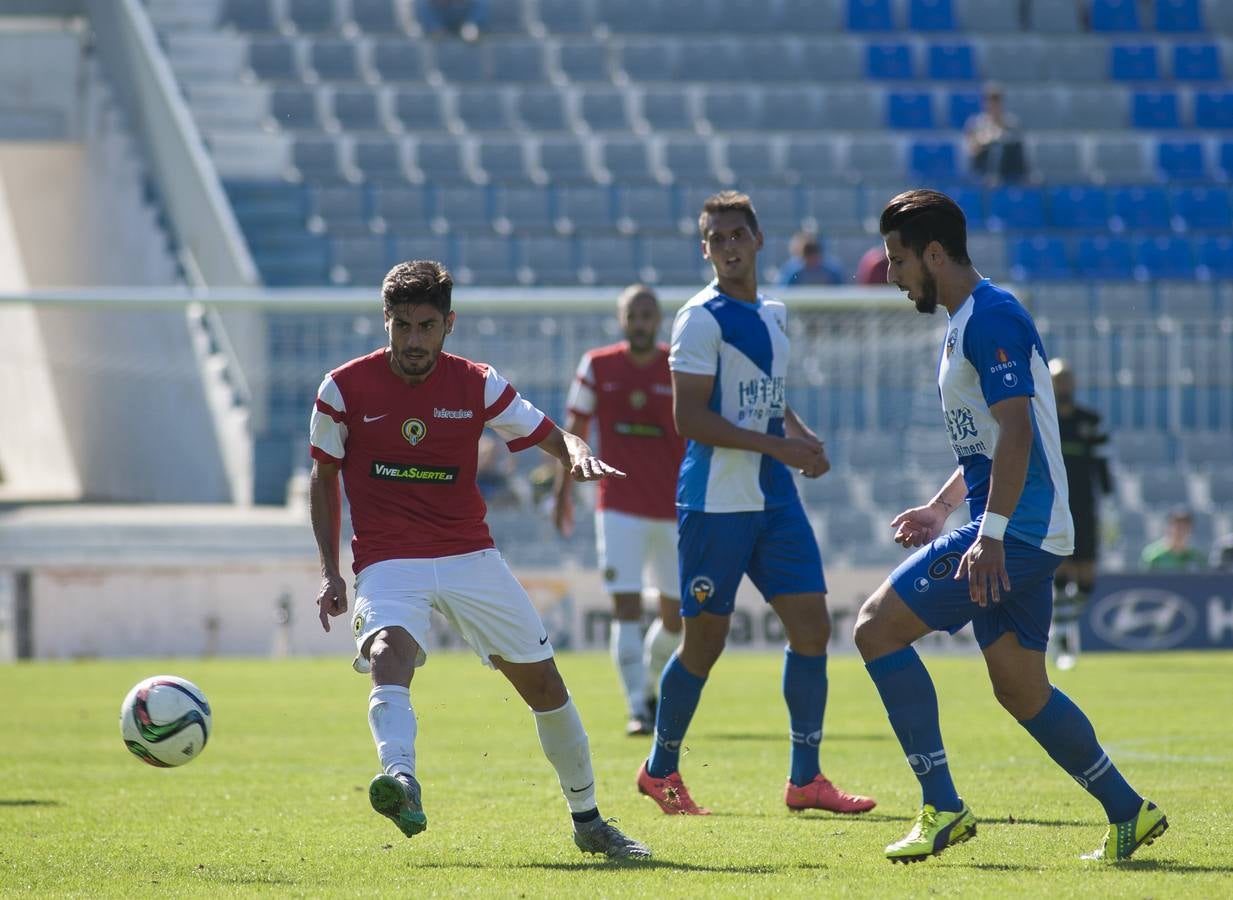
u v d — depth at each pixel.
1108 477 50.00
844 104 93.88
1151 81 98.44
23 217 98.44
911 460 69.19
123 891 15.27
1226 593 56.97
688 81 95.81
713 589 21.05
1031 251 84.50
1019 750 27.72
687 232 85.06
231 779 25.19
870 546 65.94
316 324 69.19
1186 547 58.81
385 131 90.88
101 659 57.25
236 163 87.38
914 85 96.38
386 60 94.06
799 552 21.23
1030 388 15.95
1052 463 16.44
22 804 22.27
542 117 92.44
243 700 39.81
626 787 23.88
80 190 92.94
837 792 21.09
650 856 17.19
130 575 57.69
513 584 17.14
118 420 88.06
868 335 69.06
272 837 19.02
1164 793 21.64
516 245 82.62
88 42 93.19
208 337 75.75
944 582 16.67
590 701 38.84
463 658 55.06
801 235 71.00
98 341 90.06
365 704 38.66
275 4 96.38
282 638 58.09
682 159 89.94
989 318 16.16
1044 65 97.88
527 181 88.44
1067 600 49.12
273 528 64.38
